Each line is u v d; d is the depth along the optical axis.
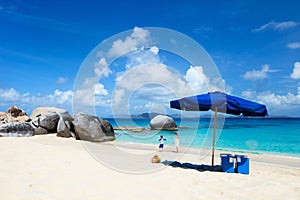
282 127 30.61
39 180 5.26
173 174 6.26
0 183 4.91
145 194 4.68
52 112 16.98
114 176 5.85
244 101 7.20
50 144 11.42
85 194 4.58
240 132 23.78
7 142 10.59
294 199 4.64
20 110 22.95
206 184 5.42
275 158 10.57
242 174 6.61
